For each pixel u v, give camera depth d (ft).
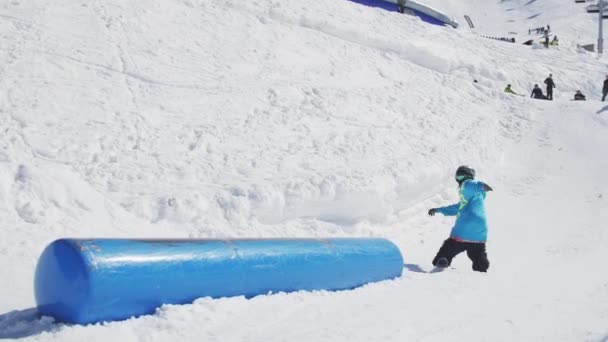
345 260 19.99
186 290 15.57
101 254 14.12
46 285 14.07
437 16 91.76
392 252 22.31
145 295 14.70
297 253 18.57
